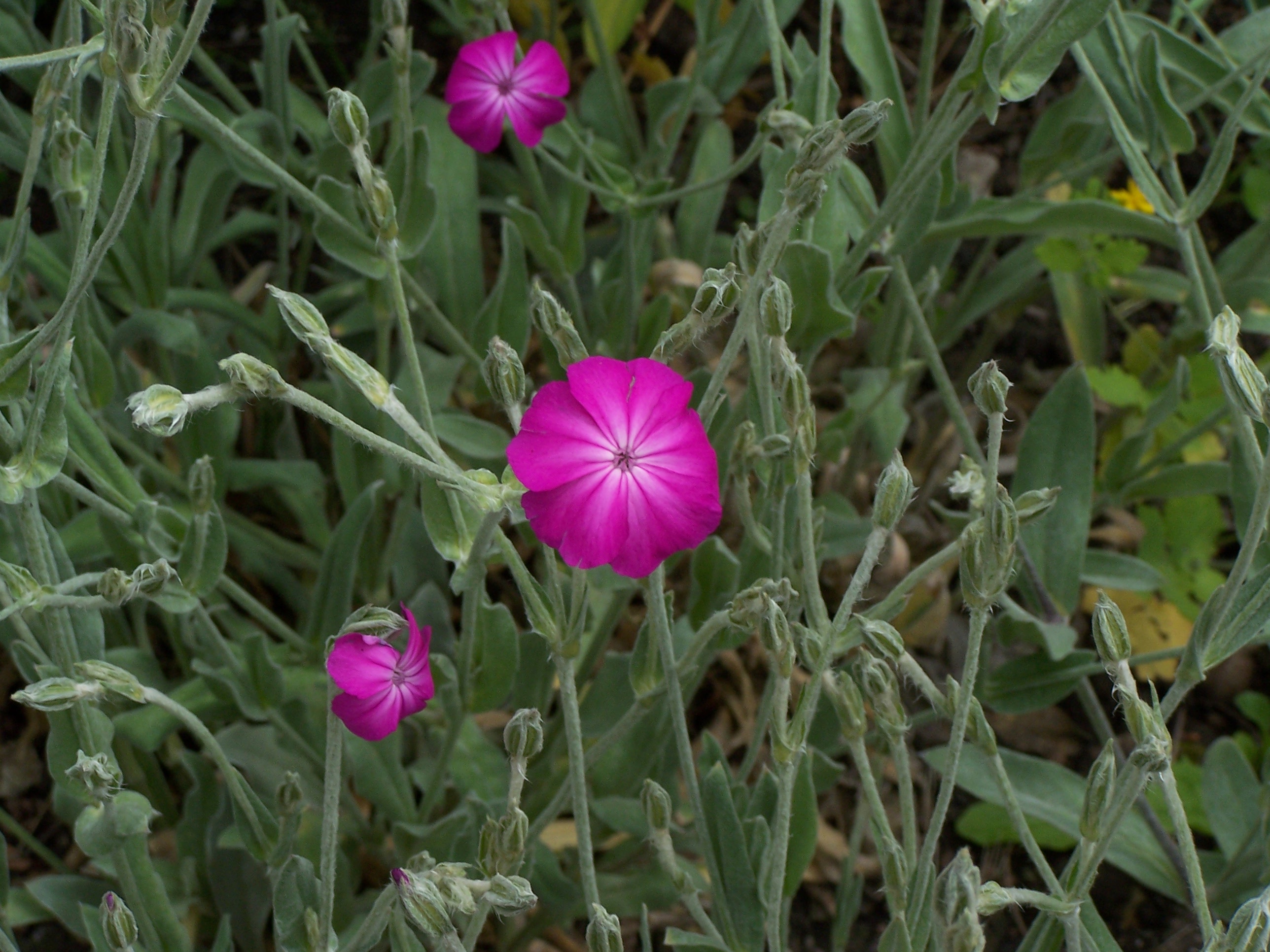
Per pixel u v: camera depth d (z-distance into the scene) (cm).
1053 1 47
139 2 41
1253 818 57
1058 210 58
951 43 90
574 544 43
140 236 59
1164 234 58
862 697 48
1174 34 60
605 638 56
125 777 57
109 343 58
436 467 43
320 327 42
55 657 47
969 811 61
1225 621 45
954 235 60
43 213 78
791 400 44
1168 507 67
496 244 82
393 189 53
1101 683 69
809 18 91
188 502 60
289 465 60
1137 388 70
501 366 43
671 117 86
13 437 45
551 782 56
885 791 65
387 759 55
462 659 51
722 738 66
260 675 53
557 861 54
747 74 70
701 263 74
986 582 42
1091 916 47
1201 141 88
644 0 73
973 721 45
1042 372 81
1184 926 61
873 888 62
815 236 53
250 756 56
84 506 58
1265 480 42
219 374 59
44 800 61
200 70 83
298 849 54
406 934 45
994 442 42
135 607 58
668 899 56
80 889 53
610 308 68
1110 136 70
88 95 64
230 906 55
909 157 52
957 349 83
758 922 48
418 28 88
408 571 60
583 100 74
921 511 74
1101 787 43
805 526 45
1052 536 56
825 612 45
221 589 59
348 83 85
